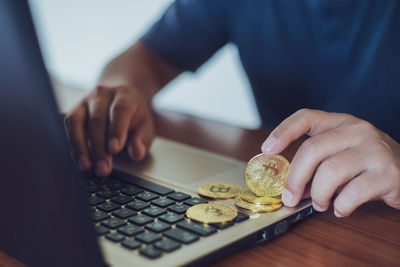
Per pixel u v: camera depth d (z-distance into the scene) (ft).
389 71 3.88
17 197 1.31
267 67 4.80
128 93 2.91
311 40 4.47
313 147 1.99
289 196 1.94
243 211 1.88
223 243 1.60
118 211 1.82
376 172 1.98
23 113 1.14
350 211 1.94
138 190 2.07
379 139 2.10
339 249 1.76
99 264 1.25
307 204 1.98
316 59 4.48
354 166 1.96
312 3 4.38
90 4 11.73
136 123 2.84
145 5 10.93
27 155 1.19
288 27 4.59
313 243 1.80
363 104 3.89
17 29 1.06
